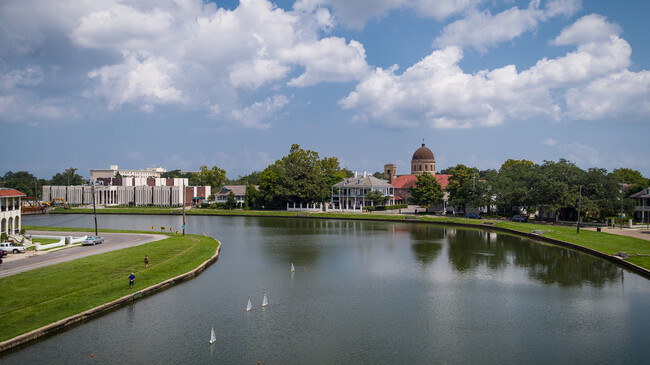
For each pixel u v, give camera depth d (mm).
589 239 83688
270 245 86000
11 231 87125
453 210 149625
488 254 75375
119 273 54094
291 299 48562
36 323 37938
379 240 93000
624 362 33750
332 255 74438
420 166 190250
